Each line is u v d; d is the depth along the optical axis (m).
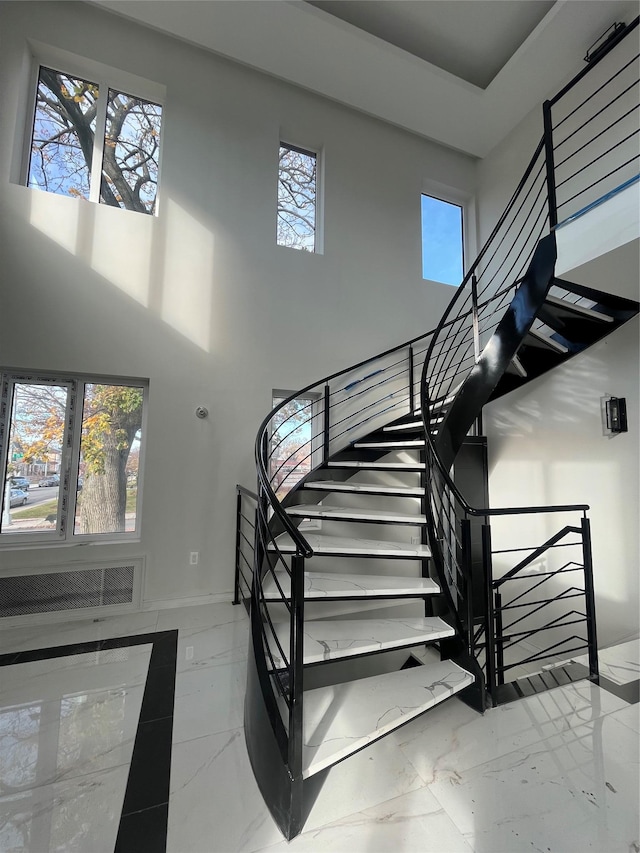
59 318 3.01
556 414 3.18
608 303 2.53
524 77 3.58
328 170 4.00
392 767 1.59
